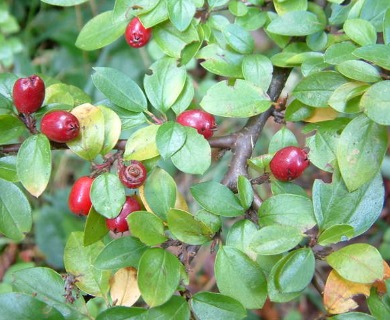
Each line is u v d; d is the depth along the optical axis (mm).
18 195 143
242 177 135
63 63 359
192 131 138
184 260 133
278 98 169
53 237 312
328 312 131
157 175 137
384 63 130
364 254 127
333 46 146
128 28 161
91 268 142
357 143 131
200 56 159
